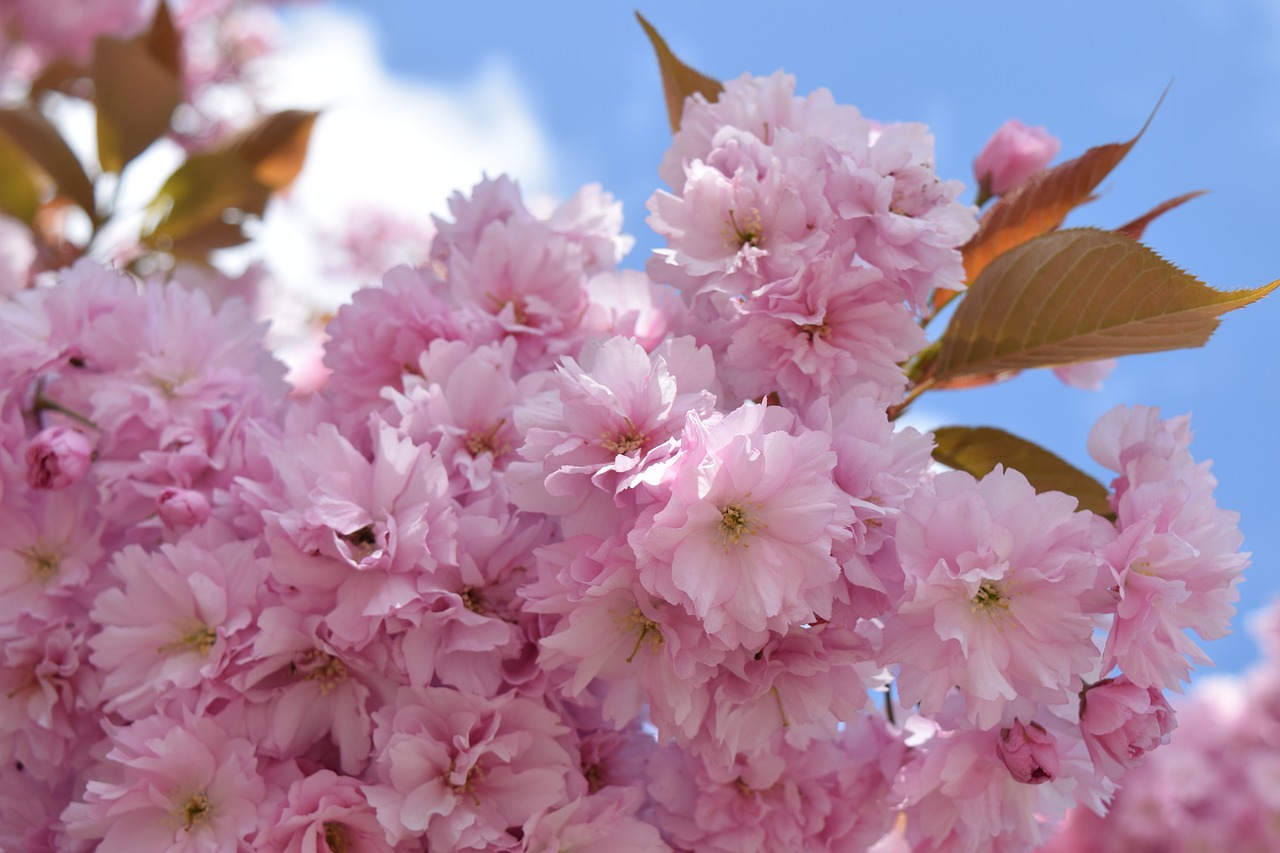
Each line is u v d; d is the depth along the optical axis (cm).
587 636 50
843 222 51
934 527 48
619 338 49
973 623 49
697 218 52
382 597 51
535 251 56
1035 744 50
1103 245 52
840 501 48
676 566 48
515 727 52
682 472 47
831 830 55
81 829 52
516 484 49
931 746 53
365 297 56
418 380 54
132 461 56
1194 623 50
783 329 51
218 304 75
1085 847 159
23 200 77
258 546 53
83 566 55
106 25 119
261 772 52
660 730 50
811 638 50
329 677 52
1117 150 56
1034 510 49
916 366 58
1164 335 52
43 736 55
